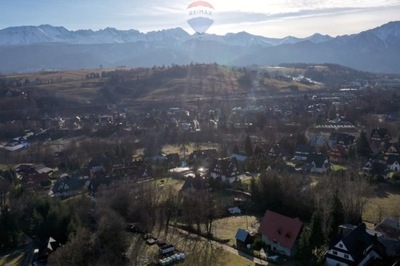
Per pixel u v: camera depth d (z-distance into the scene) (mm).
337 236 75000
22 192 116062
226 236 86625
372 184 117250
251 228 89812
